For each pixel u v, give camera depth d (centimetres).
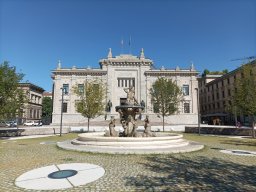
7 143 1977
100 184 733
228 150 1525
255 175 853
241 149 1591
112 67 6444
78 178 802
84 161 1096
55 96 6209
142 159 1148
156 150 1324
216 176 835
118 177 812
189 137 2775
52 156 1245
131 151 1283
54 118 6119
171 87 4322
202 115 7588
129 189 684
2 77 2317
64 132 3666
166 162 1077
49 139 2428
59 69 6278
